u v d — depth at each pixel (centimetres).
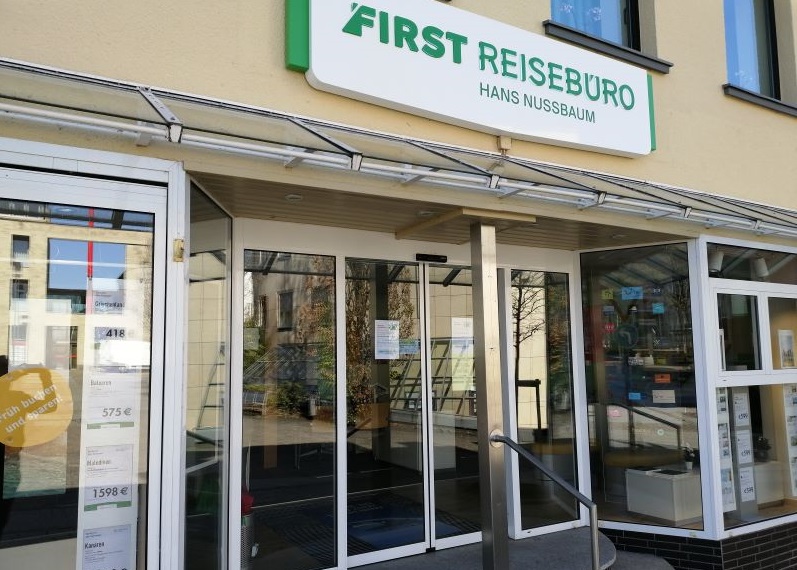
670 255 574
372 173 358
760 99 636
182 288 322
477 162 430
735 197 609
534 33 486
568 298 608
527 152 482
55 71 298
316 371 471
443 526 519
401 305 516
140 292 314
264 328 452
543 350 591
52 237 299
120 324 311
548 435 583
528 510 564
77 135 300
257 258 452
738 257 589
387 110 416
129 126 284
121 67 329
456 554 501
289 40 376
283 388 457
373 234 498
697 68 599
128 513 308
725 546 536
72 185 299
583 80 508
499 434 429
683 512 552
